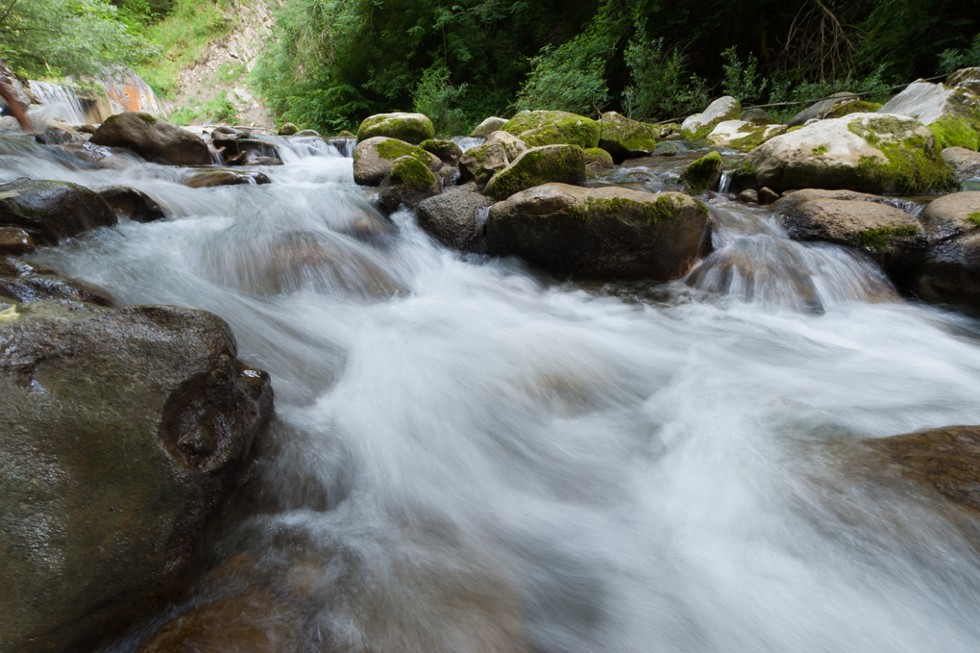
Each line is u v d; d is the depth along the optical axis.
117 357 1.75
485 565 1.88
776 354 3.53
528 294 4.51
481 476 2.39
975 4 11.04
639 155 8.87
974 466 1.90
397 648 1.49
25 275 2.74
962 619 1.59
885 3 11.45
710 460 2.37
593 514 2.19
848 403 2.80
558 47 16.08
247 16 27.72
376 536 1.96
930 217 4.34
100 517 1.43
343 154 11.08
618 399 3.01
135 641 1.42
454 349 3.41
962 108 7.62
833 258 4.30
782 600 1.70
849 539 1.81
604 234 4.39
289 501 2.05
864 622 1.61
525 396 2.94
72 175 5.93
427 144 7.51
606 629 1.67
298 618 1.52
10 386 1.53
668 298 4.39
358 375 3.04
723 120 11.24
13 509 1.33
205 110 25.69
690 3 13.77
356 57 19.36
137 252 4.03
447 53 18.53
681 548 1.94
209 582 1.62
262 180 6.83
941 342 3.63
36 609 1.25
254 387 2.16
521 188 5.34
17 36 12.46
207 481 1.67
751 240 4.60
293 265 4.18
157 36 27.72
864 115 5.77
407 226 5.43
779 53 13.84
